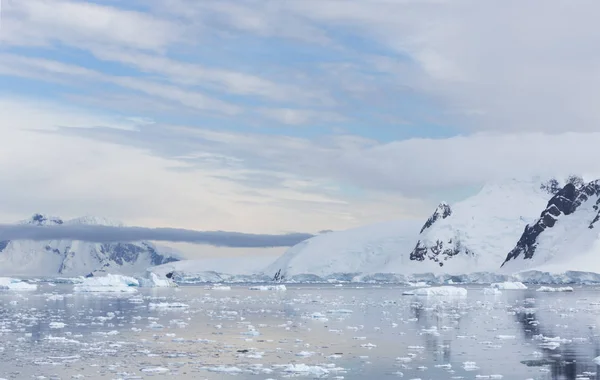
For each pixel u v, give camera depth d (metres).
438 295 144.38
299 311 90.25
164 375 40.59
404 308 97.06
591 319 75.06
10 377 40.16
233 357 47.19
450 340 55.97
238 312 88.38
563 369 41.94
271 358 46.72
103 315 81.75
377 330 64.00
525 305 103.88
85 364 44.34
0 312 86.12
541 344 53.06
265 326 68.00
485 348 51.06
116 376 40.38
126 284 186.25
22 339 56.38
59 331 62.78
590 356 46.78
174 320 74.12
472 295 146.62
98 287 163.00
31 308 94.06
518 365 43.41
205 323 71.06
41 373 41.38
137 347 51.91
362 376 40.28
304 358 46.75
